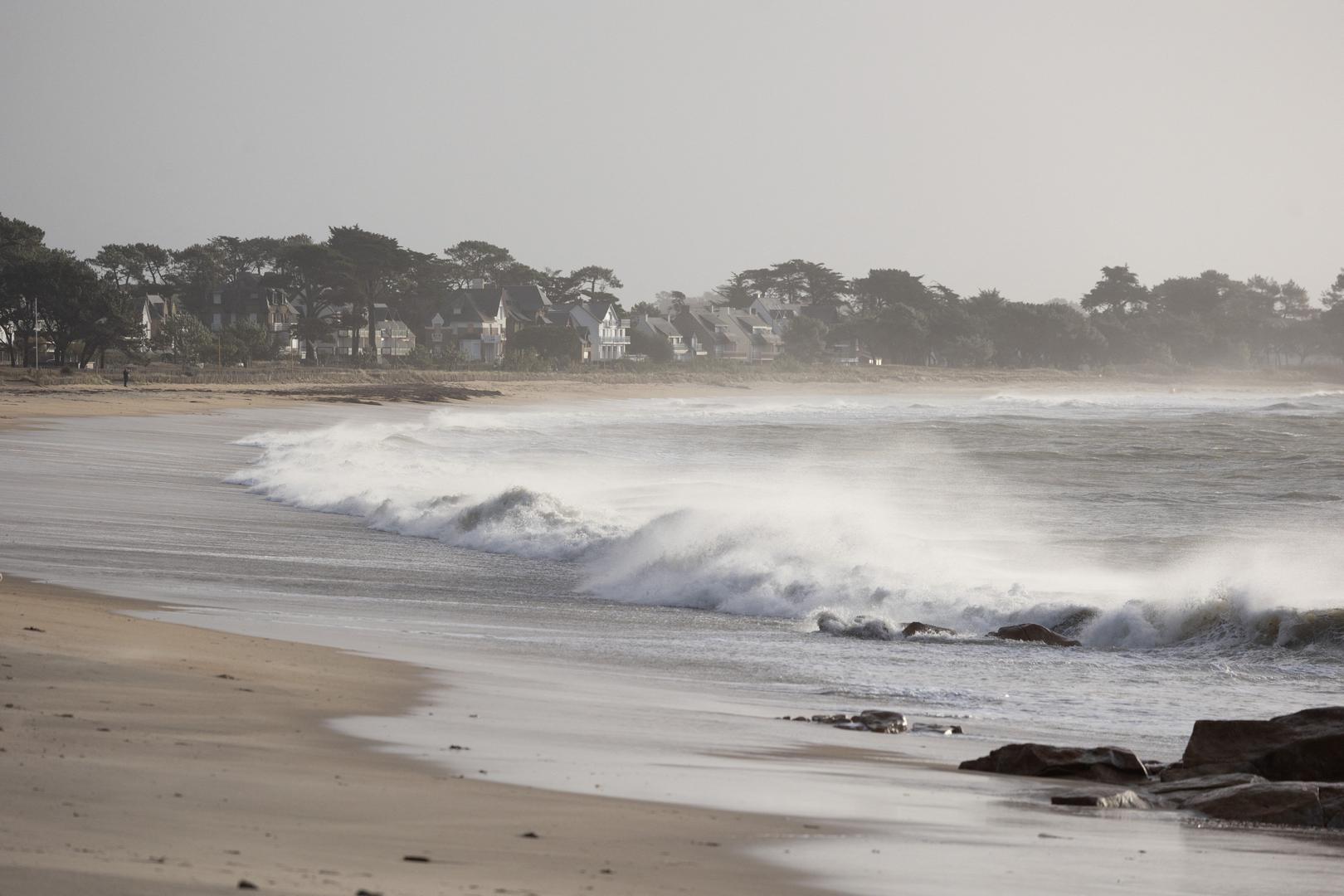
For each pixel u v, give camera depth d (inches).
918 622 1460.4
